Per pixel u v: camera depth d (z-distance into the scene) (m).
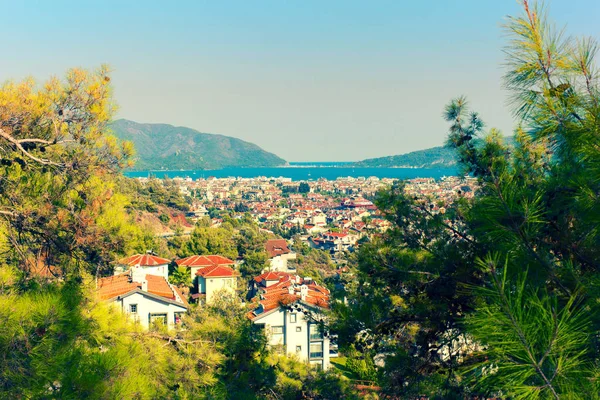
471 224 5.54
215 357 7.37
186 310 23.28
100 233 6.94
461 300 5.98
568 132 3.49
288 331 25.58
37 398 3.89
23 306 4.12
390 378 6.54
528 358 2.44
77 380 4.03
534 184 4.79
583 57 3.34
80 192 7.07
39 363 3.90
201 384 7.03
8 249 6.77
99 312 5.90
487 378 2.85
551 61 3.41
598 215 3.71
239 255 59.56
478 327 2.66
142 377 4.77
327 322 7.64
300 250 84.12
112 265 7.62
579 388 2.46
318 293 27.58
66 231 6.85
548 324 2.48
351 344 7.29
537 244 4.11
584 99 3.39
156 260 37.22
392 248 6.53
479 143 5.84
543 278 3.75
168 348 7.36
